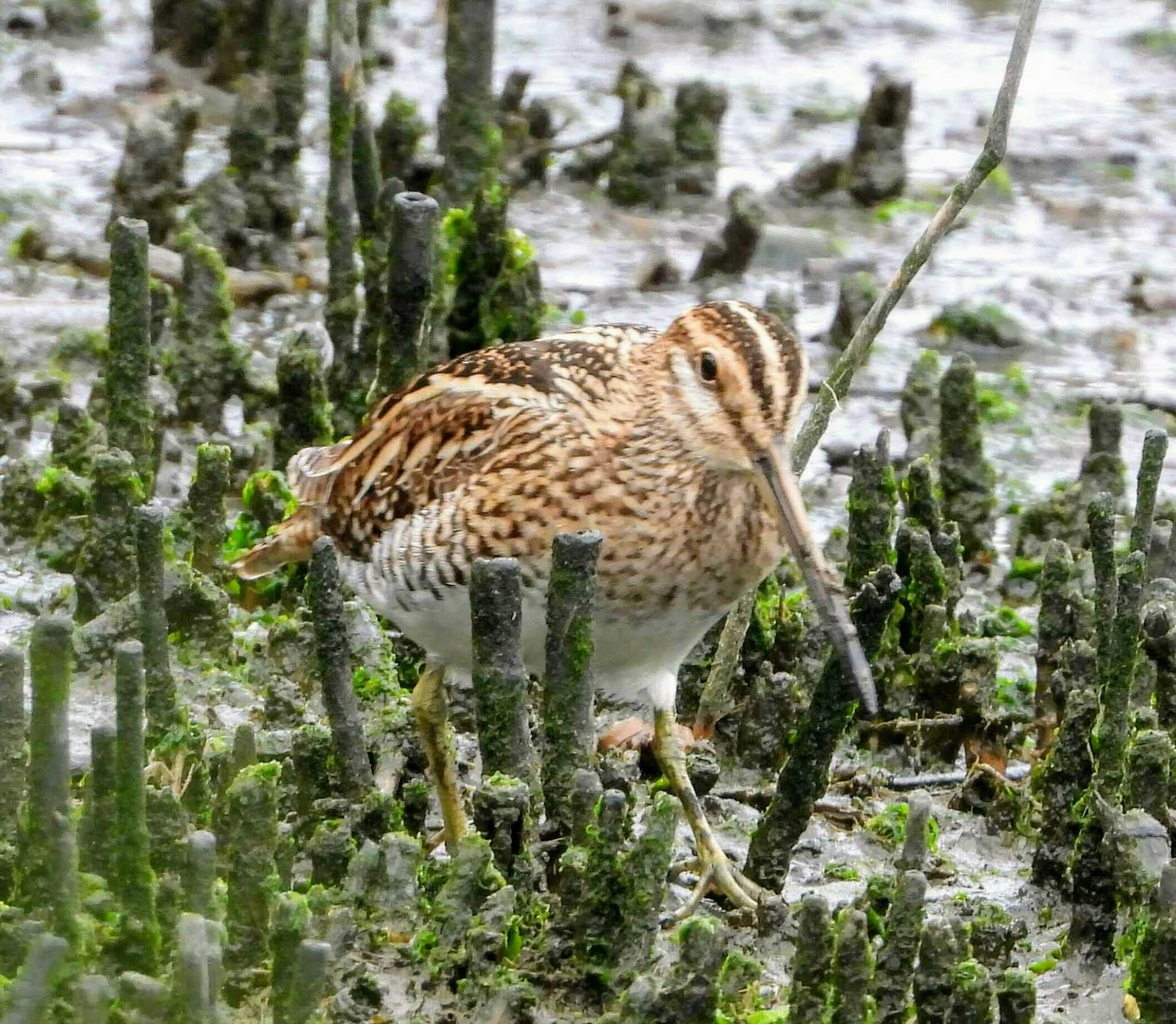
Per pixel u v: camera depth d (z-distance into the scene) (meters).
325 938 8.22
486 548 9.96
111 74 21.00
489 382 10.27
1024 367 17.36
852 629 9.21
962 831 10.68
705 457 9.91
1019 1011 8.27
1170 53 25.11
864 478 11.92
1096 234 20.09
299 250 17.72
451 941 8.47
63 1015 7.38
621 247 18.86
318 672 10.61
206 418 14.58
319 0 21.94
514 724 9.42
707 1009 7.77
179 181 17.77
